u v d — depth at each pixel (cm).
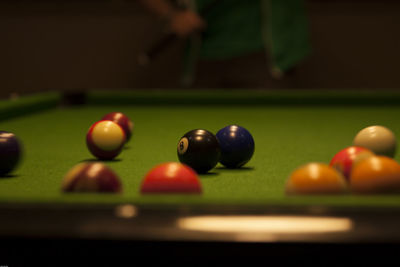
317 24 621
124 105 408
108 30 636
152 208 100
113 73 643
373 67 625
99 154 202
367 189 123
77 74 646
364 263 94
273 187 154
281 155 218
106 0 629
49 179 168
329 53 625
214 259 95
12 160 171
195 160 172
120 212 100
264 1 529
